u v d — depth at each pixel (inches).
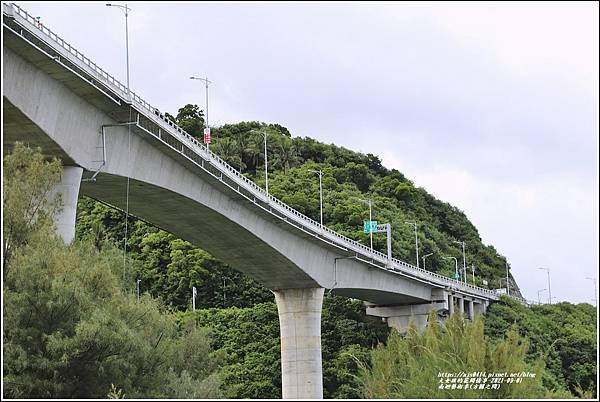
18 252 1827.0
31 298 1804.9
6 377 1715.1
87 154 2256.4
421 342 2049.7
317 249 3750.0
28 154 1913.1
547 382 2596.0
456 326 1881.2
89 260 2000.5
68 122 2161.7
